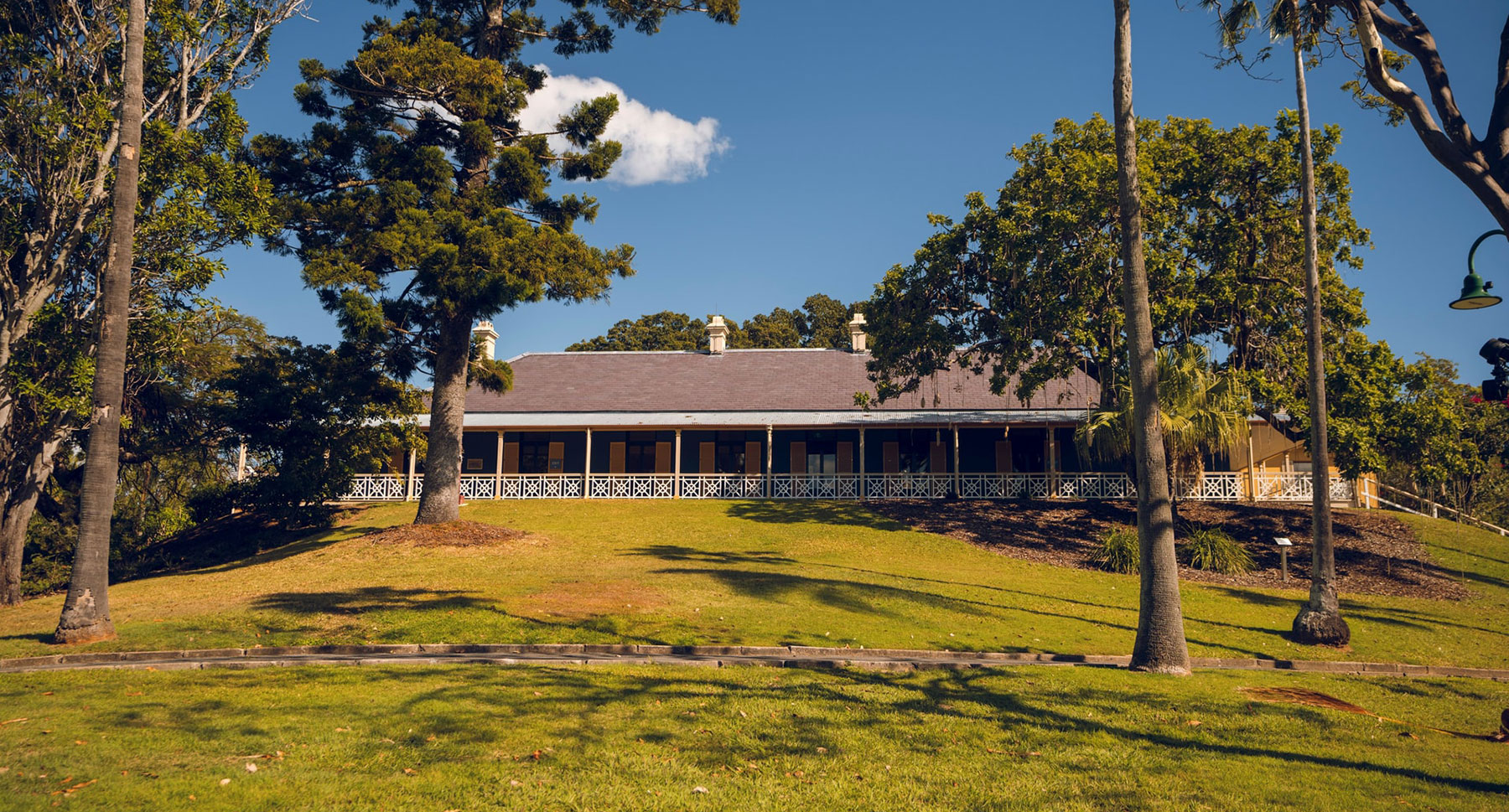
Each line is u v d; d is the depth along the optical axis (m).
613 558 21.03
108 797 5.86
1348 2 8.66
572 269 21.33
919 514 28.31
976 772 7.19
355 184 22.41
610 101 23.33
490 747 7.34
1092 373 28.73
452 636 12.95
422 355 24.41
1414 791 7.00
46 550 26.33
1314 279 16.27
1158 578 12.32
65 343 17.59
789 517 28.05
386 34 22.31
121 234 13.30
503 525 26.52
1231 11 12.23
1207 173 24.11
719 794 6.48
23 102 17.17
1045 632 14.94
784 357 40.56
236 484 28.00
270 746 7.15
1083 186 23.16
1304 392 24.50
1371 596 19.83
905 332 27.41
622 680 10.16
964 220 26.86
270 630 13.29
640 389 37.75
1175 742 8.27
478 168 23.42
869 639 13.70
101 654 11.73
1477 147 7.76
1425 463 23.66
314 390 25.75
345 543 22.55
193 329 22.19
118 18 17.45
